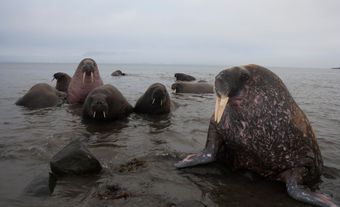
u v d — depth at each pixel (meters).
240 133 5.20
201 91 17.81
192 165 5.65
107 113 9.33
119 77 33.12
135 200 4.41
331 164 6.07
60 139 7.11
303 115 5.38
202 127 8.77
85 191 4.62
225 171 5.55
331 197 4.76
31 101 11.69
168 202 4.39
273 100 5.10
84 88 12.17
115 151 6.37
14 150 6.27
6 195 4.44
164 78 32.69
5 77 31.00
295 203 4.54
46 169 5.38
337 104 14.38
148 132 8.08
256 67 5.36
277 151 5.04
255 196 4.69
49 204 4.23
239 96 5.15
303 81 33.88
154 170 5.46
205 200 4.50
